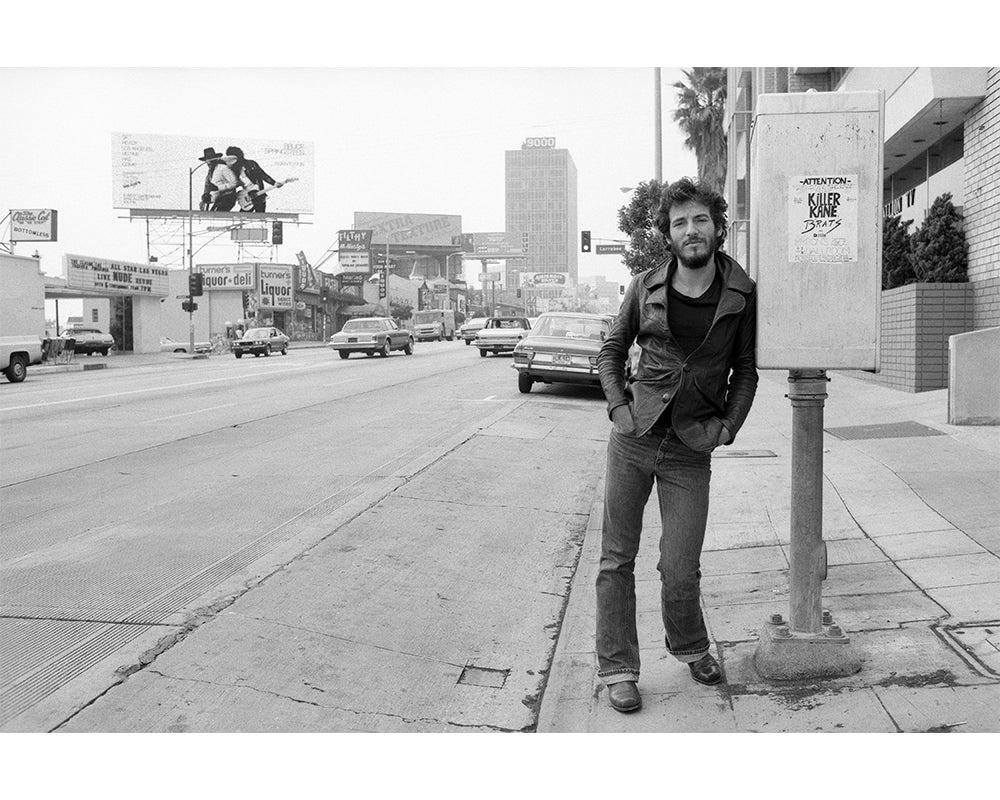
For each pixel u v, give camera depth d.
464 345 50.84
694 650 4.25
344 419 14.06
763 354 4.12
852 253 4.10
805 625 4.23
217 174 86.50
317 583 5.83
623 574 4.18
